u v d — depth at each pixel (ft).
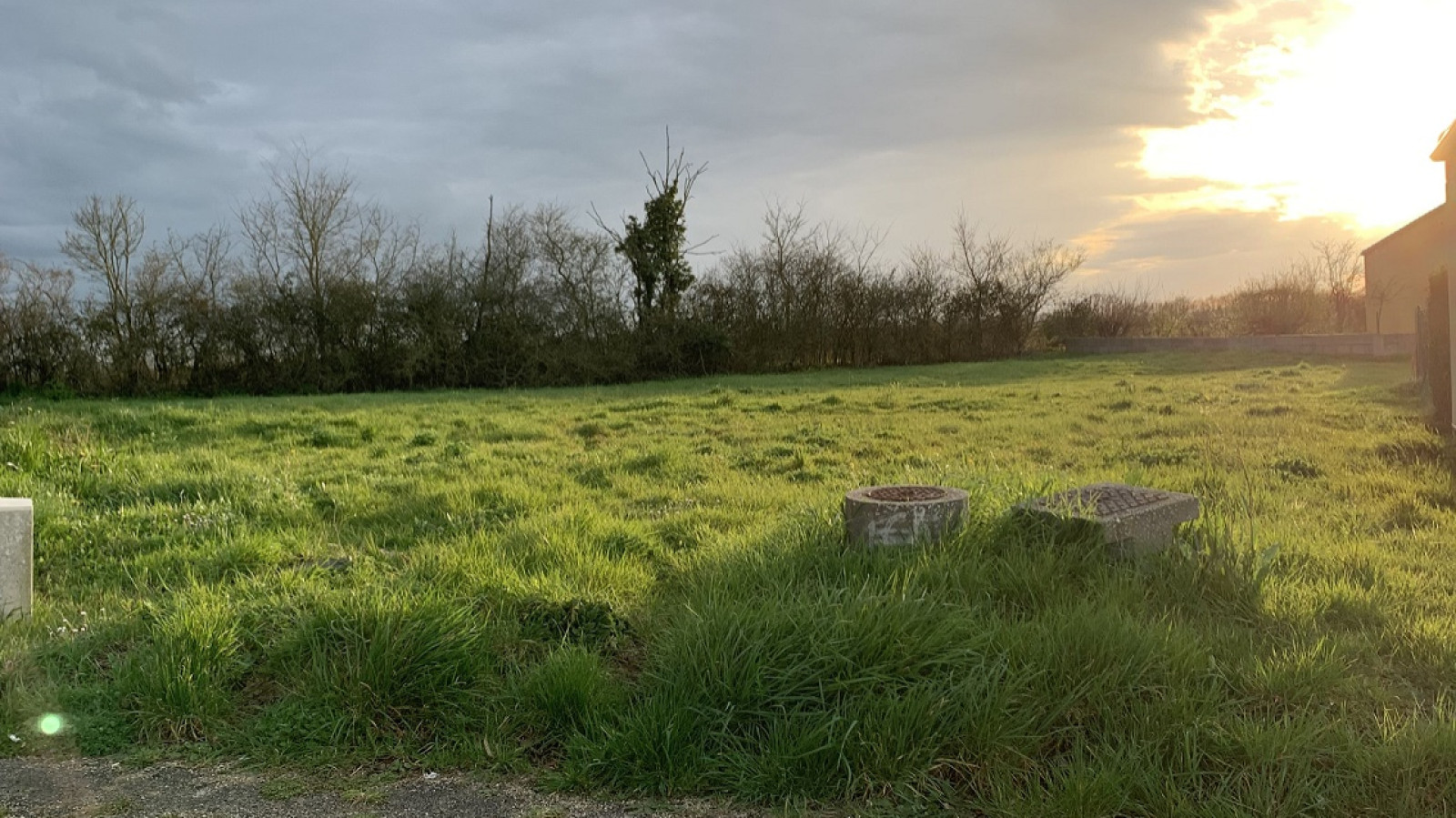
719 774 11.99
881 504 18.58
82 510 26.40
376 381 104.06
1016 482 24.17
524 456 41.78
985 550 18.31
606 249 115.75
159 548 23.21
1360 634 16.05
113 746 13.20
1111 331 161.17
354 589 17.20
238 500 28.32
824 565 17.75
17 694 14.28
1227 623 16.25
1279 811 10.93
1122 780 11.39
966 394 71.20
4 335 90.74
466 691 13.98
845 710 12.64
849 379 99.40
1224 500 27.68
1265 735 12.07
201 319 97.45
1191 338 136.77
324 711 13.65
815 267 129.90
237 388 99.86
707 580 17.80
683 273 120.78
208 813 11.50
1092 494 20.26
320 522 26.66
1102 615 14.69
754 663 13.19
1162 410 54.90
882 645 13.53
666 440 46.98
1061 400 63.31
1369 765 11.57
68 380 93.20
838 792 11.69
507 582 17.87
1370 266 136.46
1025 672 13.11
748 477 34.50
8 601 17.84
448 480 34.45
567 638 15.69
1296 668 13.92
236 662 14.84
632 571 20.31
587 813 11.48
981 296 143.54
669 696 13.29
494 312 108.06
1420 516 25.55
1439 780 11.51
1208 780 11.70
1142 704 12.74
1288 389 66.90
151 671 14.49
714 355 117.08
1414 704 13.64
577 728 13.33
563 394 88.58
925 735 12.09
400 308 104.94
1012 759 12.07
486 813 11.46
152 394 95.40
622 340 112.06
